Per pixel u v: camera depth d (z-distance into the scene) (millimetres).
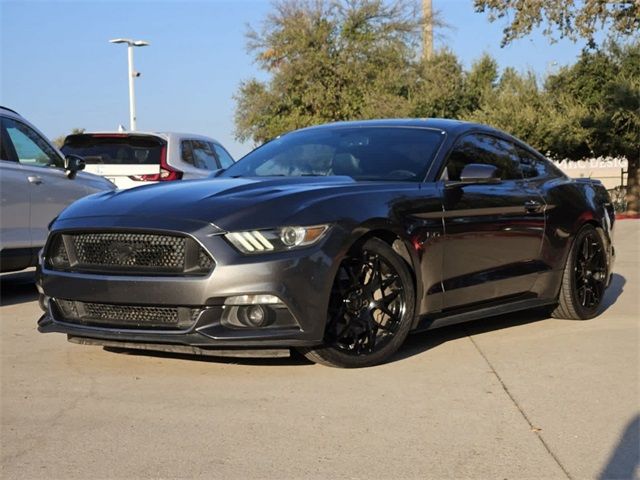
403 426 3811
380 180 5188
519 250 5754
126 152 11047
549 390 4406
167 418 3918
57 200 8016
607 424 3861
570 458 3438
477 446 3566
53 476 3240
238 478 3211
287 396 4246
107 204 4770
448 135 5617
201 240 4285
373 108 30625
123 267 4492
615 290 8117
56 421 3889
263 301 4273
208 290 4234
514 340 5660
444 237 5109
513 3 19516
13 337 5785
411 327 4957
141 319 4477
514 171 6047
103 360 5000
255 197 4559
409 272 4902
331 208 4535
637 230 16328
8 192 7352
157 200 4680
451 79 29391
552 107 24906
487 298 5539
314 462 3375
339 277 4594
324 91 33406
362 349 4773
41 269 4809
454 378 4621
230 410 4027
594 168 34562
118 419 3910
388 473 3264
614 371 4809
